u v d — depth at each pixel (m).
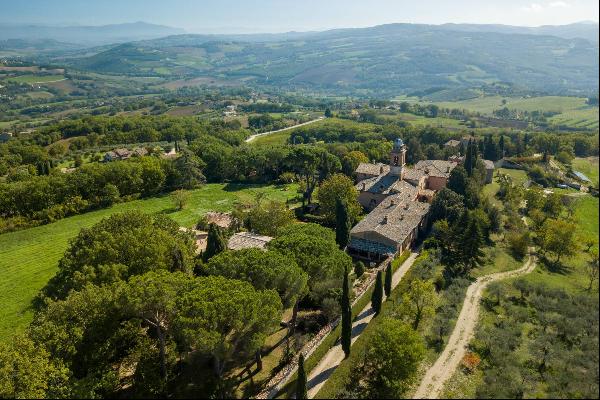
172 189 155.88
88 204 133.88
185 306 46.38
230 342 49.19
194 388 52.03
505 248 89.81
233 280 51.59
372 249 87.75
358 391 50.12
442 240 92.69
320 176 140.00
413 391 48.25
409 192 113.50
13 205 122.44
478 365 51.53
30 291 84.31
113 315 52.25
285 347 60.28
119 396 51.81
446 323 60.09
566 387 35.97
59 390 45.38
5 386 42.66
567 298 48.62
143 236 69.62
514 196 117.19
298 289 55.72
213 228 77.62
